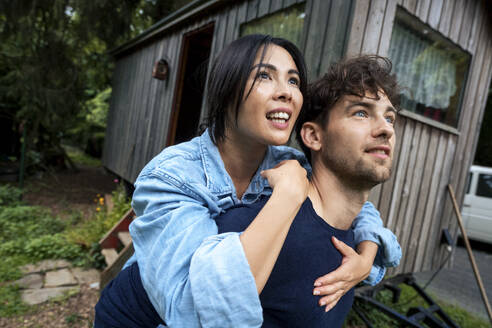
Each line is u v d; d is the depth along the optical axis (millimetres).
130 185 5938
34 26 6469
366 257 887
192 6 3785
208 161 864
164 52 4969
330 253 757
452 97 3014
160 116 4863
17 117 6957
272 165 966
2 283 2920
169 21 4504
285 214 619
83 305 2730
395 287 3066
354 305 2736
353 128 740
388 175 751
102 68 9297
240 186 958
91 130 11938
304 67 861
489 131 9352
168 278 606
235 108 786
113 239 3514
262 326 706
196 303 551
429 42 2627
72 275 3215
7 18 6066
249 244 575
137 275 807
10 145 8320
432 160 2916
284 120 764
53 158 8688
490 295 4176
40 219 4633
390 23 2123
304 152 1009
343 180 788
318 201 812
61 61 6777
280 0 2607
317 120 834
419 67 2605
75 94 7336
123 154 6238
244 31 3080
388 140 741
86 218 5027
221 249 572
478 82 3217
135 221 757
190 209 692
